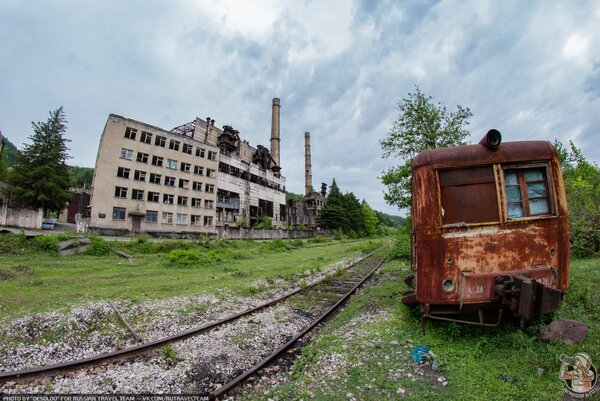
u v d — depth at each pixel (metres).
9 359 5.79
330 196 75.00
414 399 3.89
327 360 5.22
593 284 7.04
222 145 56.88
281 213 73.56
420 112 16.95
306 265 19.55
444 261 5.12
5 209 28.89
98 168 37.84
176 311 8.70
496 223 5.08
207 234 42.91
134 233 39.66
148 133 42.69
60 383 4.92
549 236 5.09
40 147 37.09
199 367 5.46
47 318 7.34
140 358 5.84
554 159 5.25
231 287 11.92
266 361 5.52
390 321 6.70
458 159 5.31
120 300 9.33
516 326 5.32
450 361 4.69
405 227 20.08
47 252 19.88
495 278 4.84
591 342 4.62
